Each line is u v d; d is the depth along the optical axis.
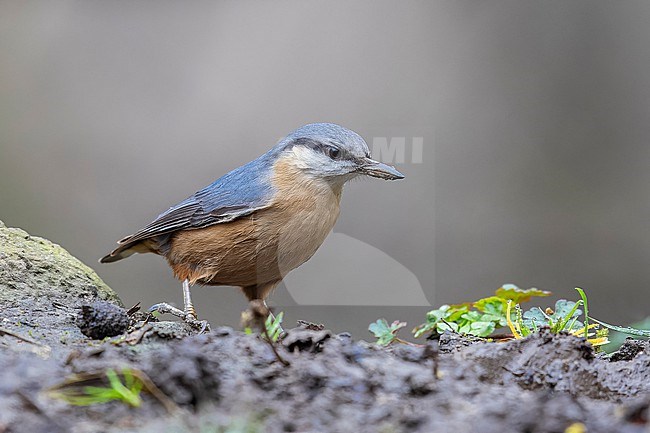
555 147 16.48
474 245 15.55
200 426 3.42
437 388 4.02
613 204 16.17
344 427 3.51
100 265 14.86
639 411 3.48
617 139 16.61
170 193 16.09
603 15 16.98
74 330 5.69
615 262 15.45
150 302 13.95
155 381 3.72
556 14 16.75
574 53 16.78
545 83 16.75
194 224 7.70
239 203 7.54
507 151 16.50
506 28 16.89
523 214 15.93
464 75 16.61
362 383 3.98
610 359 5.72
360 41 16.58
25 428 3.41
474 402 3.84
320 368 4.09
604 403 4.35
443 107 16.45
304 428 3.51
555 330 6.18
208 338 4.66
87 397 3.70
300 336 4.76
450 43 16.72
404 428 3.48
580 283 15.16
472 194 16.06
